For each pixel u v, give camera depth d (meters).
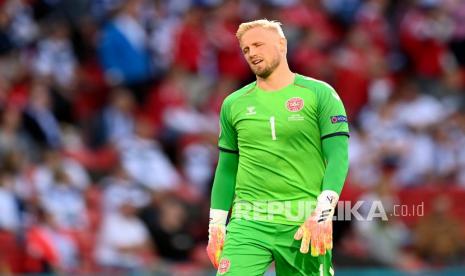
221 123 24.97
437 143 57.66
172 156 53.72
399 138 56.97
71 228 44.12
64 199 45.06
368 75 63.19
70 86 56.66
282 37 24.34
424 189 50.72
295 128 23.88
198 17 61.41
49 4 61.78
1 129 49.31
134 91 56.94
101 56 57.50
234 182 25.11
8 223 42.59
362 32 67.12
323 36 65.44
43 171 45.84
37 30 59.38
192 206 47.59
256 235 23.89
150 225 45.94
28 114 50.81
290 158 23.94
